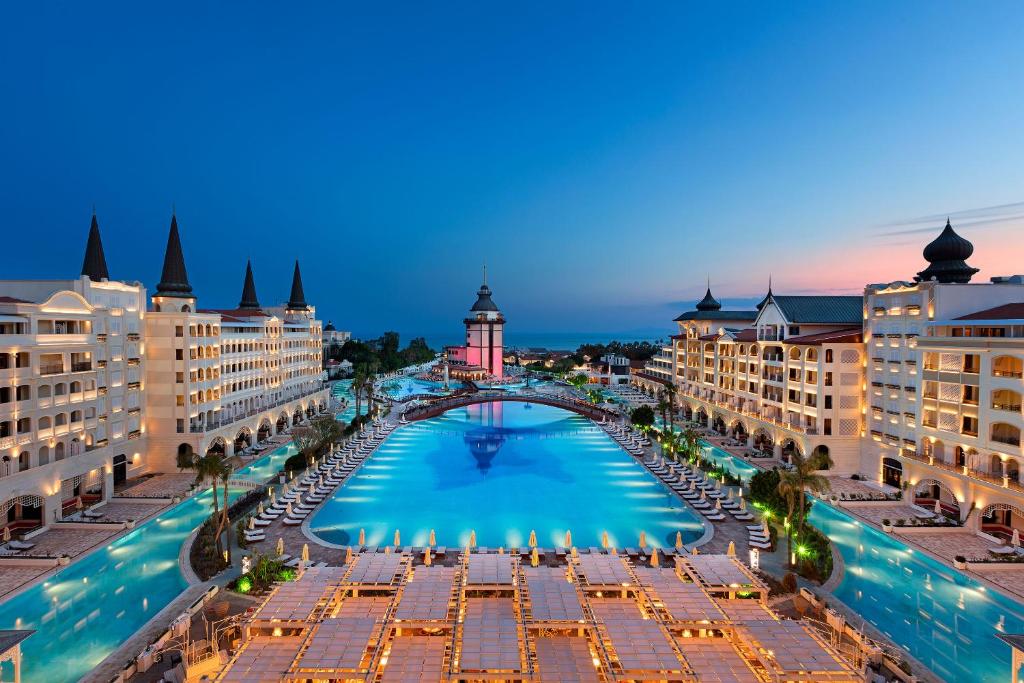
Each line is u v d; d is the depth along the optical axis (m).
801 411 72.12
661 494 63.84
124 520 50.19
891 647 31.77
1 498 45.09
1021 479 46.09
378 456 83.00
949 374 52.91
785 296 81.25
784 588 38.88
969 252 62.72
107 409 58.22
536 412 126.62
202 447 68.00
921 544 46.22
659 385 134.75
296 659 26.83
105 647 32.25
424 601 32.53
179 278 74.25
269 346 97.06
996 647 32.59
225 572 41.53
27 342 48.50
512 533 52.09
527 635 29.12
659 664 26.84
